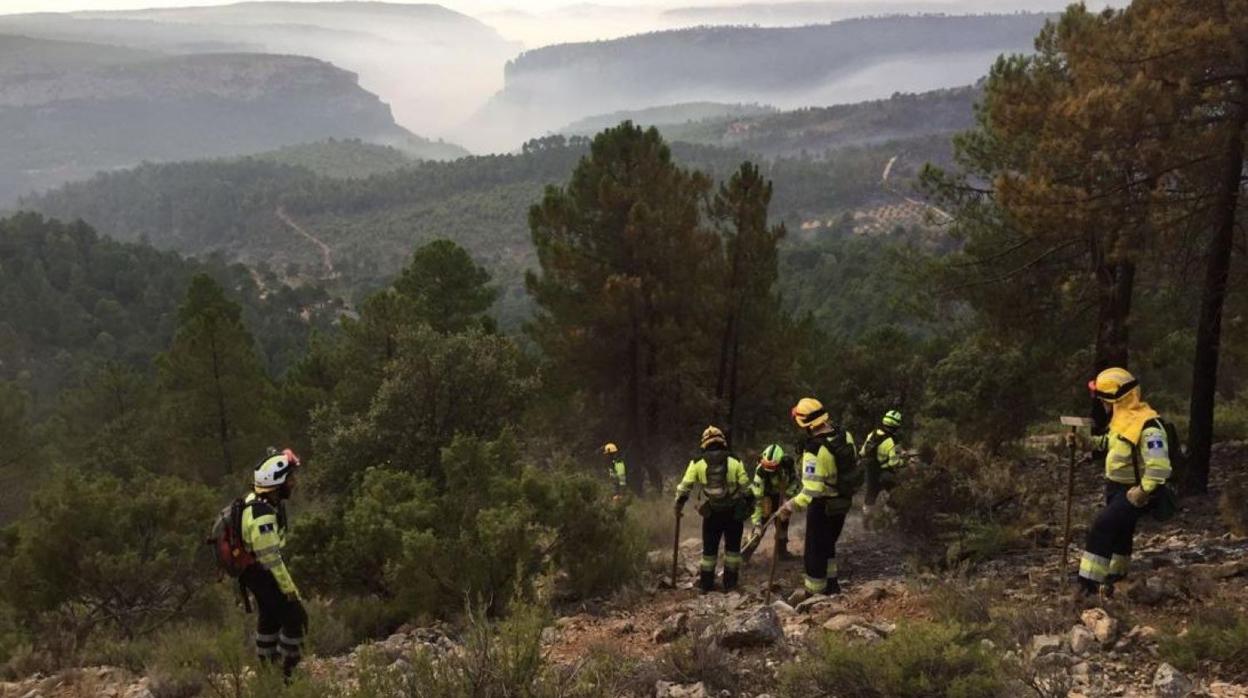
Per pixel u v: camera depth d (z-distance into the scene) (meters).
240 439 27.09
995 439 16.41
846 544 10.22
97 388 38.72
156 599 9.62
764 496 9.92
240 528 5.98
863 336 30.61
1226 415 18.75
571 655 6.41
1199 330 11.95
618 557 9.23
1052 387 16.66
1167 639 5.14
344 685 5.45
